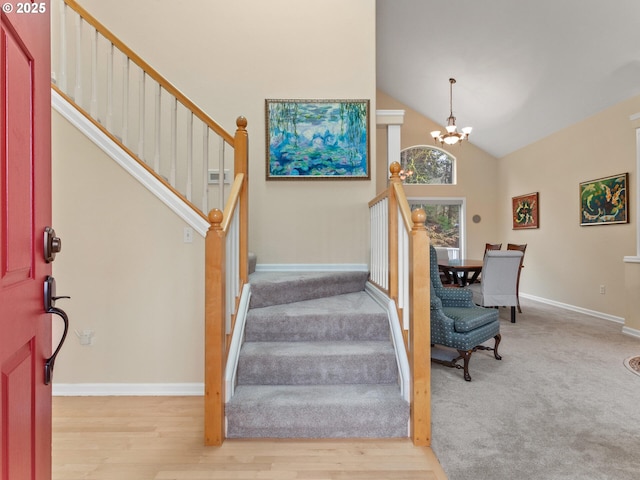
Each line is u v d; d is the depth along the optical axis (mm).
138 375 2289
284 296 2627
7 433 679
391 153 3523
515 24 4055
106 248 2293
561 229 5457
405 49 5406
